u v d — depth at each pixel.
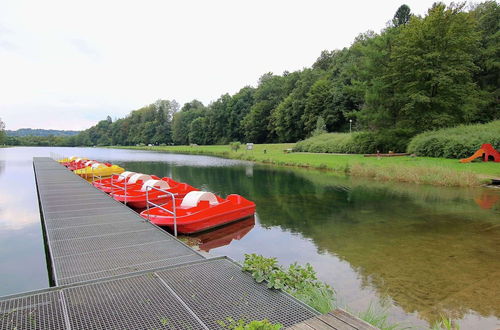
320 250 6.82
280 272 3.94
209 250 6.99
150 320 2.95
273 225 8.94
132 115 124.31
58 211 8.29
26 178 21.02
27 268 6.07
